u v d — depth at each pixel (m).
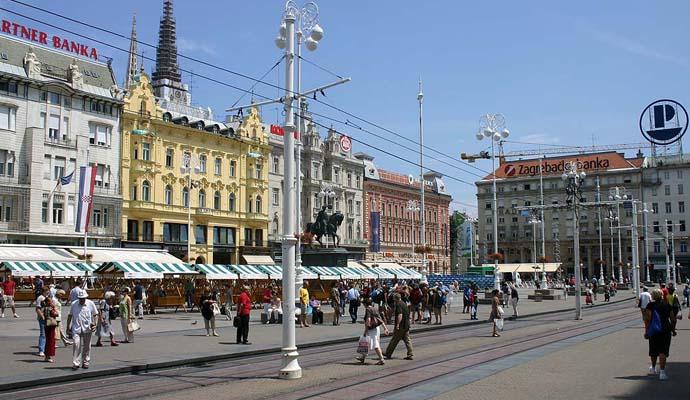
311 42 20.83
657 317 14.95
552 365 17.20
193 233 68.56
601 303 58.00
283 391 13.68
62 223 56.12
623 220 121.69
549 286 89.62
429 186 115.94
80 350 17.09
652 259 118.56
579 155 127.88
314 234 57.22
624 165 122.81
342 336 26.53
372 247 87.12
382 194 101.00
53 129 56.47
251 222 75.44
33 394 13.79
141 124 63.88
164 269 43.38
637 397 12.50
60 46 59.25
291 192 16.23
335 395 13.12
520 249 129.88
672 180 118.88
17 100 53.97
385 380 15.04
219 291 42.22
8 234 51.94
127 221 61.94
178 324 32.28
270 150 79.31
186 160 68.44
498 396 12.62
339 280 48.50
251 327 31.11
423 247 44.12
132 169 62.91
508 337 26.47
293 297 15.89
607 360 18.23
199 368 18.12
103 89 60.91
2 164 52.91
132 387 14.66
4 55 54.22
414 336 27.78
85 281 43.16
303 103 32.91
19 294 42.81
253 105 18.33
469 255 103.88
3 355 19.38
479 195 134.88
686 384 14.06
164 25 132.25
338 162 90.44
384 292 35.34
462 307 47.44
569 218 125.56
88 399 13.07
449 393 13.02
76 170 57.56
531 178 129.38
